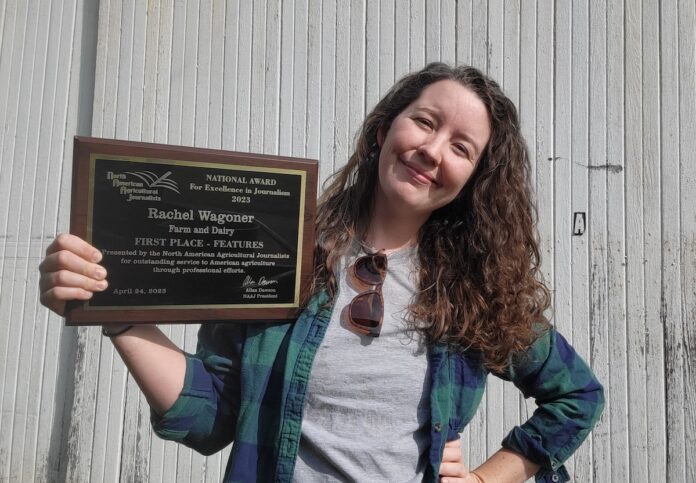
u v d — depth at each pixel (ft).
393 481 3.65
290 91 9.39
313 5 9.38
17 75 10.92
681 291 7.86
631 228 8.07
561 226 8.31
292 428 3.68
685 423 7.72
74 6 10.83
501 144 4.44
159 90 9.93
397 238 4.35
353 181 4.69
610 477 7.93
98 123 10.10
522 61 8.55
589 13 8.36
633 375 7.95
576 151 8.32
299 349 3.84
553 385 4.50
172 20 9.99
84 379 9.73
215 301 3.77
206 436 4.00
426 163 3.97
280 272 3.93
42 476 9.95
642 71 8.16
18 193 10.66
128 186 3.56
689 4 8.07
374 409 3.75
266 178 3.89
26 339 10.35
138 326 3.79
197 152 3.71
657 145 8.06
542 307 4.62
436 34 8.85
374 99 9.04
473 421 8.42
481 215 4.46
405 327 4.00
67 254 3.28
